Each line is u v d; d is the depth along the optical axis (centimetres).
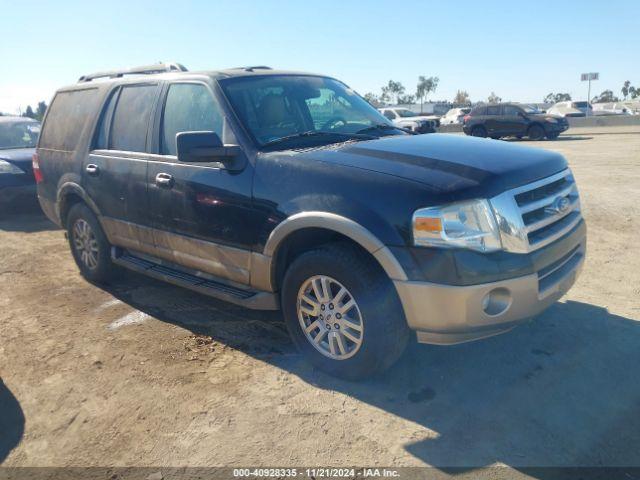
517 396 319
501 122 2308
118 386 351
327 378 350
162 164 425
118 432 304
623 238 634
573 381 332
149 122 451
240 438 294
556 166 354
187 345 405
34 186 860
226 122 388
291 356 382
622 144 1822
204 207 388
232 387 344
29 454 290
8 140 960
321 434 294
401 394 328
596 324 406
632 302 446
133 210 457
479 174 305
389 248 297
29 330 442
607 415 298
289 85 436
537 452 272
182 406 325
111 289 534
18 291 536
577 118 2889
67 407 331
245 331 427
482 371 349
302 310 353
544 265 314
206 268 407
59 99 575
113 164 471
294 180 338
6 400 342
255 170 359
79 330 439
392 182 305
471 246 290
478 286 288
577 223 367
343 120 436
